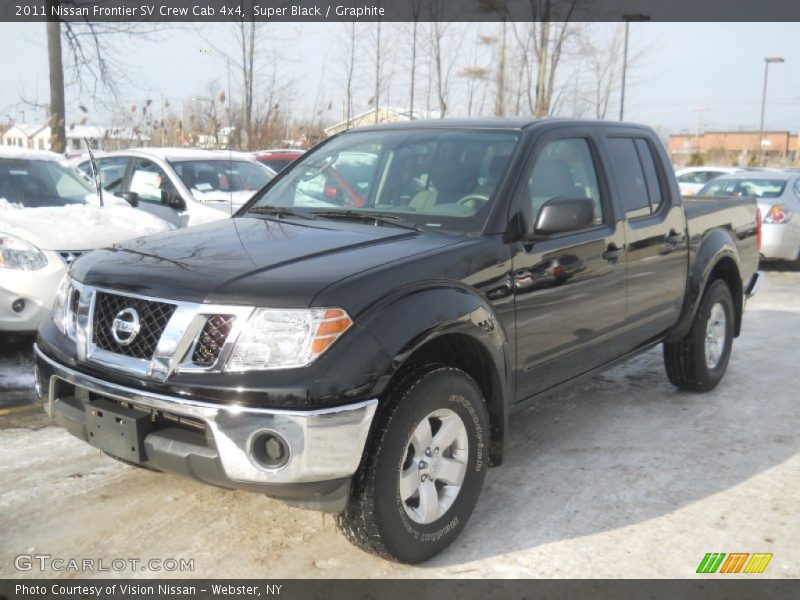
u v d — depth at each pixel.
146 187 8.93
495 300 3.57
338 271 3.11
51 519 3.64
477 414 3.47
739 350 7.11
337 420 2.86
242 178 9.26
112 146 15.22
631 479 4.24
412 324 3.07
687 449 4.68
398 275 3.18
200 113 15.88
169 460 2.97
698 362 5.52
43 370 3.40
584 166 4.41
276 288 2.96
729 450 4.68
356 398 2.90
